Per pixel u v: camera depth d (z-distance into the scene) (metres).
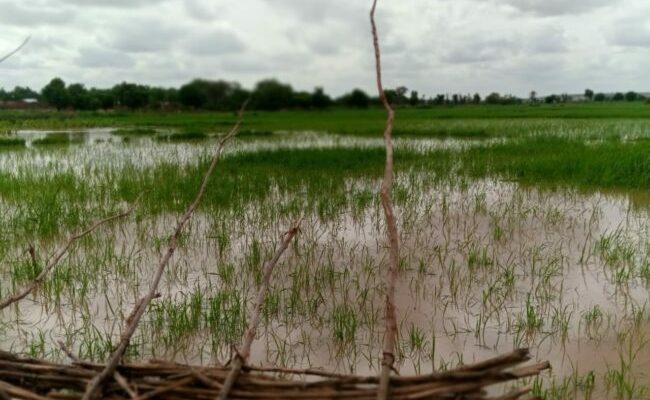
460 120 34.84
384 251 5.92
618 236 6.10
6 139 20.89
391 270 2.74
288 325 4.05
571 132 21.06
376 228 6.88
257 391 2.30
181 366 2.47
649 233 6.46
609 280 4.93
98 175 11.28
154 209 7.79
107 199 8.64
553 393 2.98
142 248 6.05
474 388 2.18
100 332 3.92
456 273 5.16
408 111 51.25
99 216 7.37
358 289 4.78
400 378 2.24
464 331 3.91
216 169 11.63
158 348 3.68
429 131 24.92
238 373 2.34
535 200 8.40
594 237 6.33
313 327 4.02
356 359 3.52
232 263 5.50
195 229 6.86
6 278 5.05
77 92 53.03
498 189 9.42
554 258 5.56
